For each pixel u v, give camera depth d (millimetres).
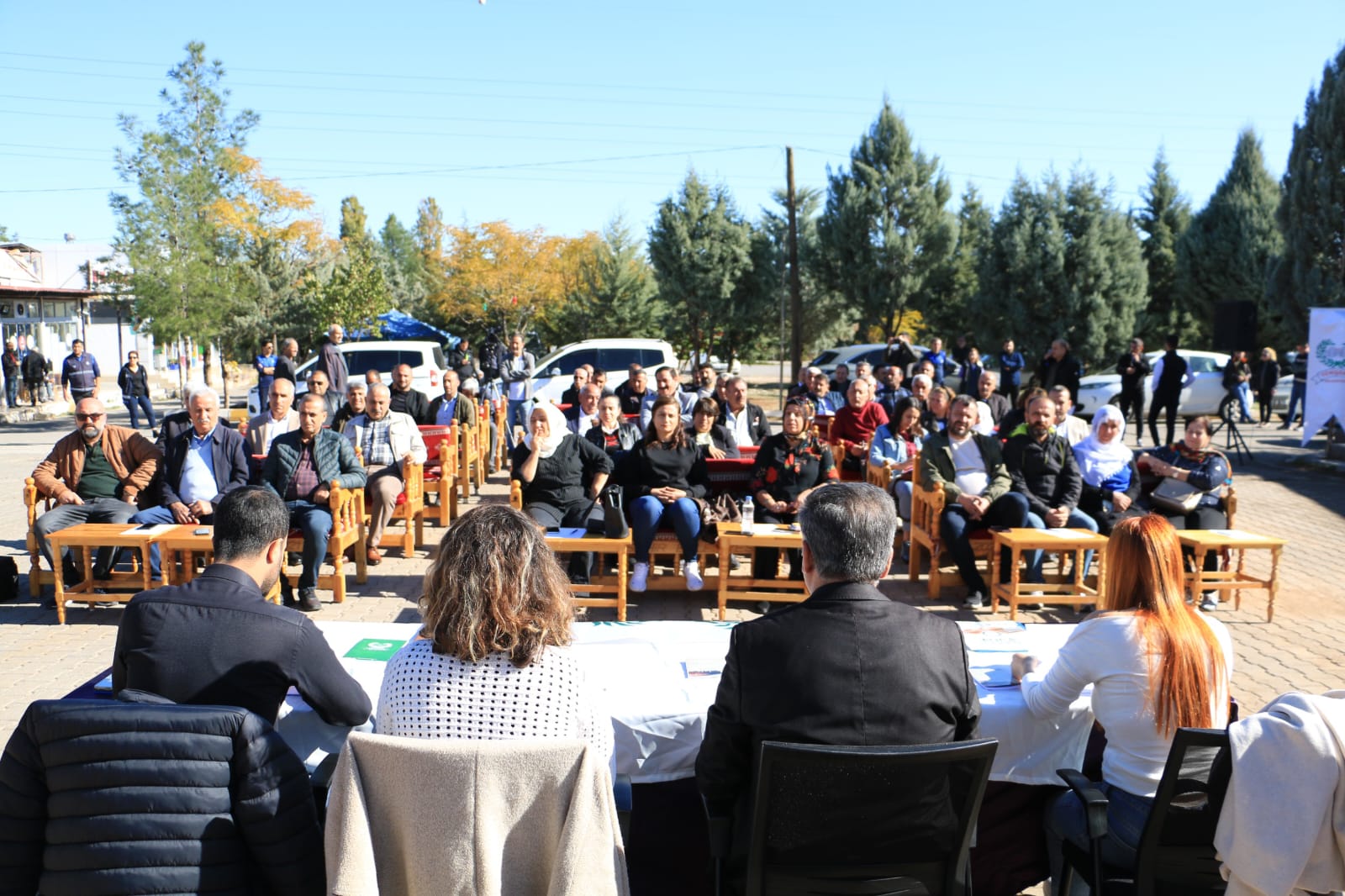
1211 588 6922
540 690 2309
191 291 27953
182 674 2625
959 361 30516
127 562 7695
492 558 2322
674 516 6875
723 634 4008
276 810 2309
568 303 39562
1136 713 2811
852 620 2541
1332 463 14078
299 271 35750
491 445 13641
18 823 2285
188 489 7203
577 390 11719
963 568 7074
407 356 17078
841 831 2410
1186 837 2615
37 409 24125
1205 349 32531
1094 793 2785
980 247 32250
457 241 42531
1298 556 8922
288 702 3164
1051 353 16922
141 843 2221
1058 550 6871
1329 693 2537
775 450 7418
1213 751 2545
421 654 2359
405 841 2133
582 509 7289
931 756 2318
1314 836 2297
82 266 36125
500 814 2127
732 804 2699
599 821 2137
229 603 2721
